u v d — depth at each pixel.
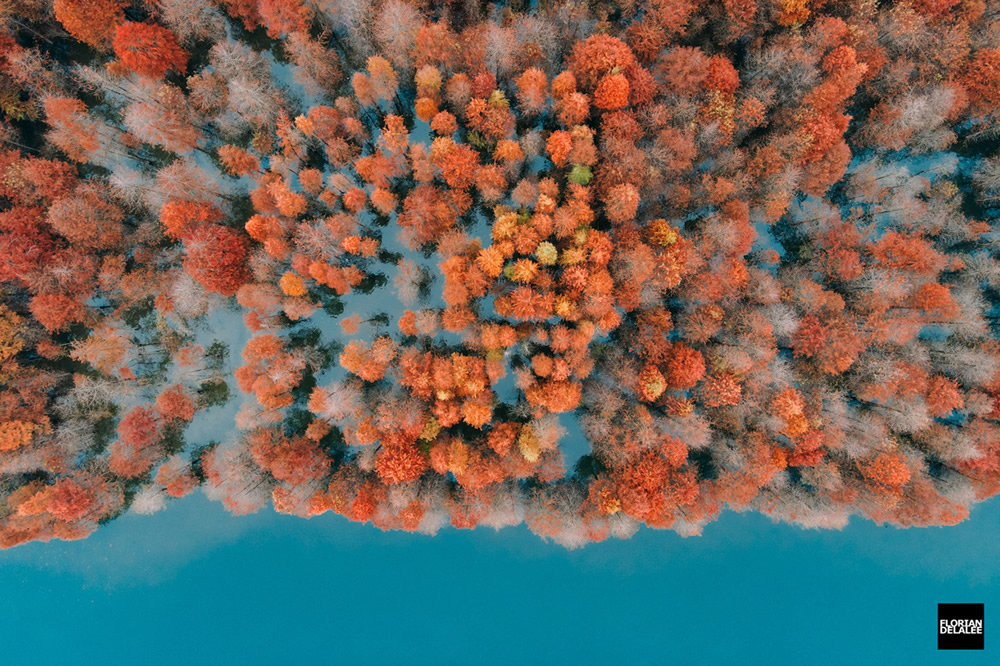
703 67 46.62
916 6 48.44
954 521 48.50
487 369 49.22
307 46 49.31
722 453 49.97
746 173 49.06
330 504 49.75
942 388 48.66
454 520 50.38
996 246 50.81
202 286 49.97
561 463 49.91
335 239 50.03
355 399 50.38
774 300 47.88
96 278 50.66
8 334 48.09
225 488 50.84
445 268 48.62
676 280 46.44
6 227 46.56
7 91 48.62
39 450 48.97
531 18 48.50
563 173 50.78
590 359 49.44
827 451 50.69
